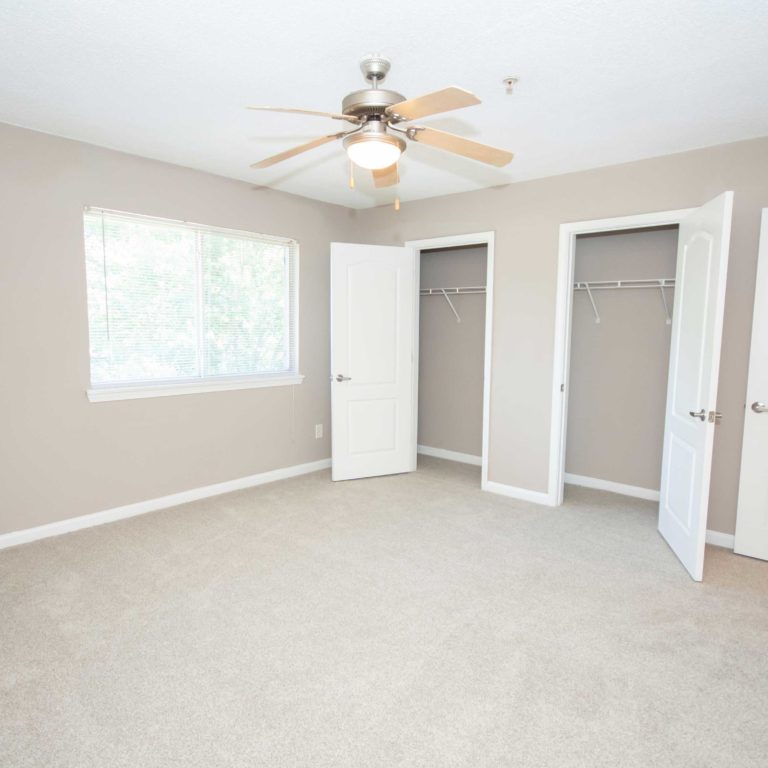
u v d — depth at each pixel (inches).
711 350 104.3
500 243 158.2
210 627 91.2
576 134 116.1
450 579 109.0
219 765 63.5
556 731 69.2
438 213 172.1
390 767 63.4
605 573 112.1
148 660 82.2
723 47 80.0
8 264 116.3
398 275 179.0
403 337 182.1
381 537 129.8
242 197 157.8
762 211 115.5
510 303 157.6
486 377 163.9
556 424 151.7
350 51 82.2
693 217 118.2
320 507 150.6
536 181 149.6
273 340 173.0
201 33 77.4
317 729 69.2
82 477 131.6
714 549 125.7
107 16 73.1
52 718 70.2
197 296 151.3
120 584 105.1
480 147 79.6
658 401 157.6
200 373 154.4
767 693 76.4
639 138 118.6
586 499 159.9
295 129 116.0
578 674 80.2
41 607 96.4
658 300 155.5
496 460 164.4
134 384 139.3
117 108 105.2
